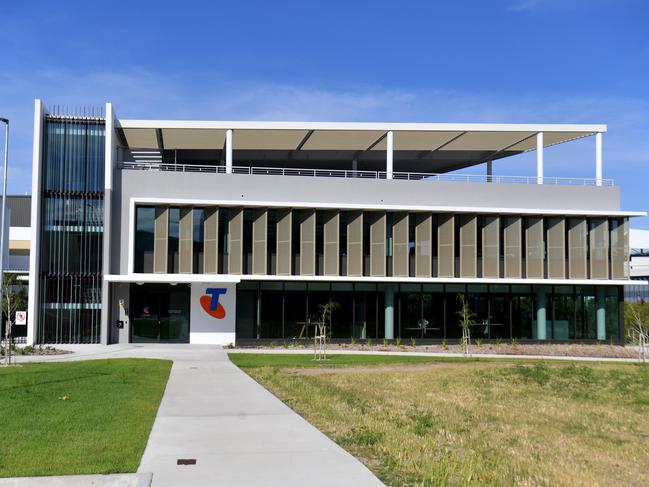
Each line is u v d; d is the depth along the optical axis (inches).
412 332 1459.2
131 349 1253.7
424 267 1466.5
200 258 1397.6
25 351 1151.6
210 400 576.7
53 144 1369.3
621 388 826.2
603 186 1546.5
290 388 674.8
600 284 1520.7
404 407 603.2
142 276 1316.4
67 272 1348.4
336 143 1594.5
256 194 1430.9
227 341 1390.3
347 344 1413.6
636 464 430.9
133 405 519.8
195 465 333.7
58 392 592.1
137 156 1605.6
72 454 344.8
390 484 305.4
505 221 1509.6
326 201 1451.8
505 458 406.9
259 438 404.2
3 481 295.9
